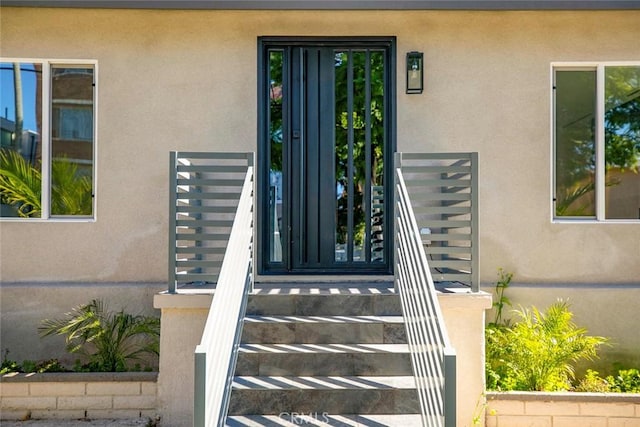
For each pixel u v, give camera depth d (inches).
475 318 179.8
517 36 223.6
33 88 222.8
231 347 147.9
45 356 213.5
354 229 226.4
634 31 222.4
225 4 211.9
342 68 226.1
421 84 220.5
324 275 220.2
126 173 221.1
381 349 162.6
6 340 213.9
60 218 222.7
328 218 226.4
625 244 221.3
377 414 148.9
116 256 220.1
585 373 214.7
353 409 149.1
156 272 219.8
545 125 222.8
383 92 226.8
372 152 226.8
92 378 185.0
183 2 211.9
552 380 189.9
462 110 222.8
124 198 220.7
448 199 184.5
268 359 159.3
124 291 216.2
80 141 224.2
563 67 226.2
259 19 221.8
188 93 221.9
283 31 221.5
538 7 213.8
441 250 185.3
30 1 212.5
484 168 222.5
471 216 183.2
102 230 220.4
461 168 183.6
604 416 178.5
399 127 222.2
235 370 158.7
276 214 226.2
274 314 179.3
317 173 226.7
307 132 226.5
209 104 222.1
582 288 217.3
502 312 217.6
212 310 127.4
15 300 214.7
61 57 220.5
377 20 222.2
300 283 218.5
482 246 221.6
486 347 198.1
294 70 225.9
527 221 222.1
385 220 224.1
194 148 221.6
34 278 218.8
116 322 202.4
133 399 185.0
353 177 226.7
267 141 225.1
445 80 223.0
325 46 225.9
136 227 220.5
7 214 221.9
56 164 223.5
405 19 222.5
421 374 142.9
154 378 184.4
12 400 184.7
